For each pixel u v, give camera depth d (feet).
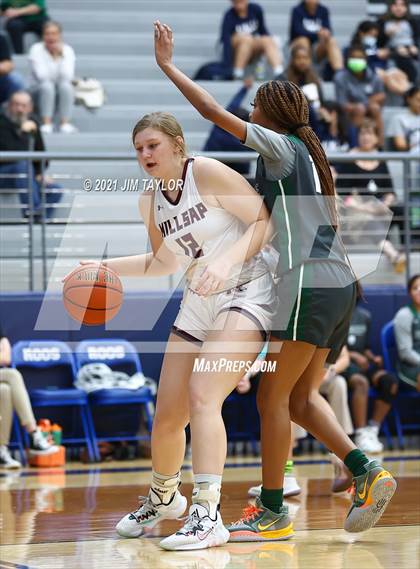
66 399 31.01
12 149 35.42
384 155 35.01
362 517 15.58
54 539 16.25
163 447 15.76
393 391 32.96
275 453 15.56
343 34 50.93
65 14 48.01
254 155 33.47
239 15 45.70
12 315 31.89
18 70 44.55
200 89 14.53
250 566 13.55
